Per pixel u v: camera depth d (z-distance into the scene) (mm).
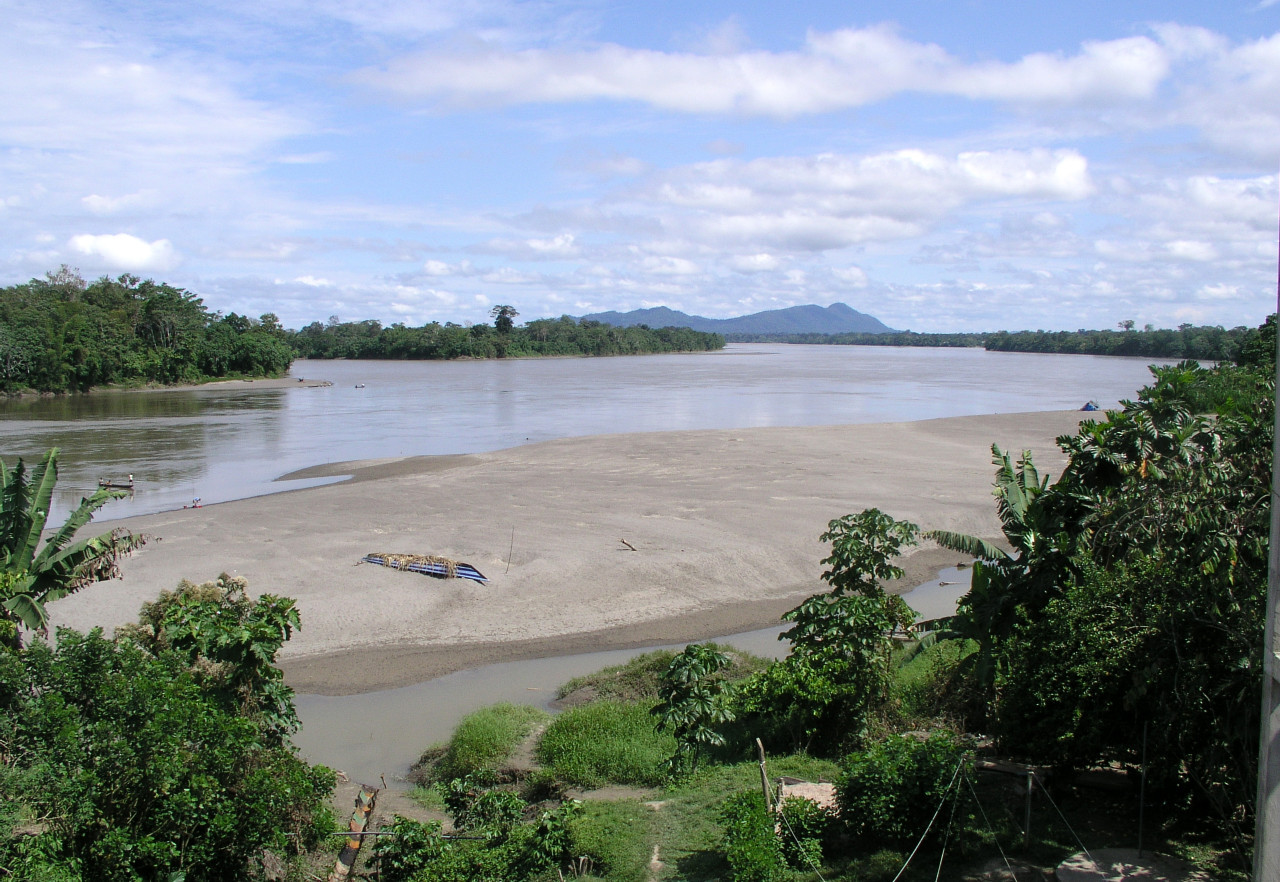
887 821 9703
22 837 8305
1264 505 9812
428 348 189500
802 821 10117
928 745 10281
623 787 13430
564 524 29312
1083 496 12961
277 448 49281
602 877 10266
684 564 25297
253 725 10492
